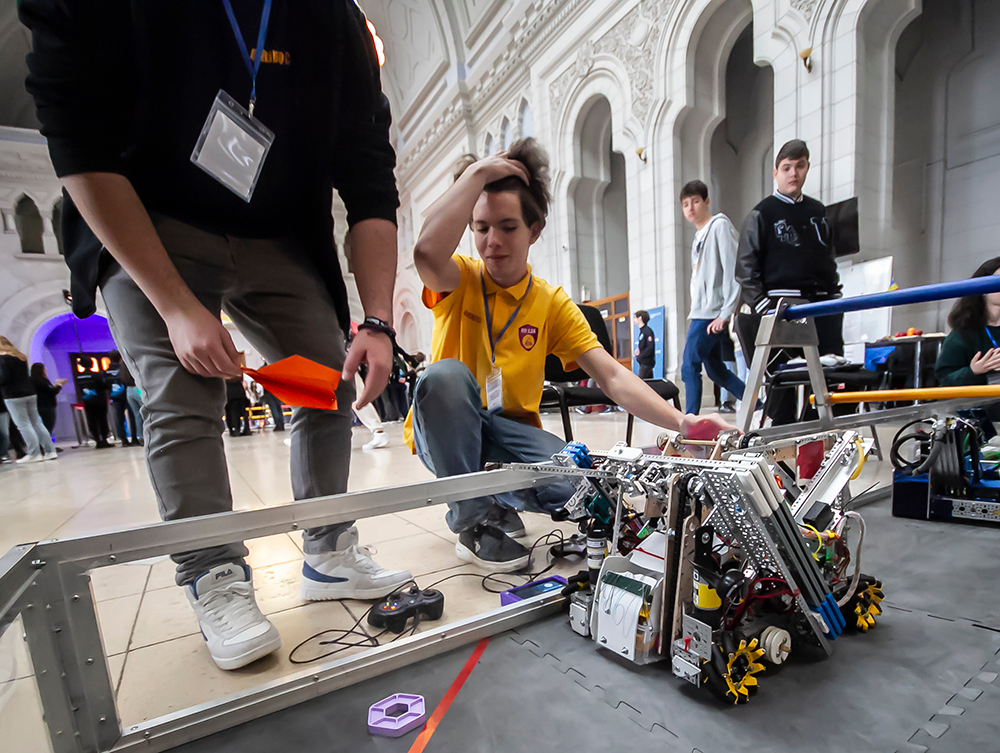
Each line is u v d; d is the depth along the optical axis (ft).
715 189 24.12
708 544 2.27
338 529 3.63
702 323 11.41
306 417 3.42
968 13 17.46
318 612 3.45
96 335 38.91
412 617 3.19
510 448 4.65
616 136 19.95
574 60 21.62
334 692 2.33
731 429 3.08
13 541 5.79
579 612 2.71
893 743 1.78
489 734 1.97
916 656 2.34
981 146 17.46
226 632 2.77
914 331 10.16
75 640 1.90
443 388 4.12
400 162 41.01
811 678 2.22
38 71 2.21
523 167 4.49
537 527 5.20
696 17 16.29
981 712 1.92
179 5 2.45
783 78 13.66
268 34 2.77
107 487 9.87
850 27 12.29
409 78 35.73
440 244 3.98
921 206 19.08
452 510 4.27
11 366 18.44
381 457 11.34
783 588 2.42
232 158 2.69
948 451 4.36
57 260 35.42
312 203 3.34
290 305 3.35
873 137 12.68
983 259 17.61
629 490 2.59
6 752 1.92
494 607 3.39
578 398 6.25
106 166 2.33
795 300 4.56
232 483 8.99
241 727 2.12
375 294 3.19
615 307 22.61
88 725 1.92
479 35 27.66
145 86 2.47
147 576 4.42
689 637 2.19
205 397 2.76
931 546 3.74
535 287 4.81
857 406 9.58
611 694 2.18
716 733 1.89
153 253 2.41
